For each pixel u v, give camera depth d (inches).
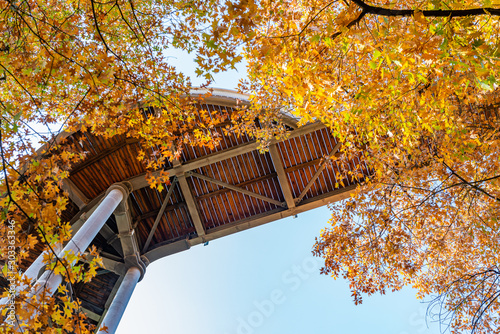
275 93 337.1
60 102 232.1
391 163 310.7
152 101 241.9
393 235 346.3
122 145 591.2
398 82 188.1
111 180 621.3
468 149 240.4
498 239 342.0
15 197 164.6
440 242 361.4
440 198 330.0
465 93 232.4
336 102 217.6
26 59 185.2
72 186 593.9
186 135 275.7
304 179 636.1
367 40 170.1
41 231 168.6
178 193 645.9
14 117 168.9
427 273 406.3
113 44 251.3
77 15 221.3
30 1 210.2
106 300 618.5
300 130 570.3
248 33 171.9
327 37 174.2
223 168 631.8
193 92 584.1
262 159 629.3
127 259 599.8
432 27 157.6
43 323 165.0
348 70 218.2
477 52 149.2
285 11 206.8
